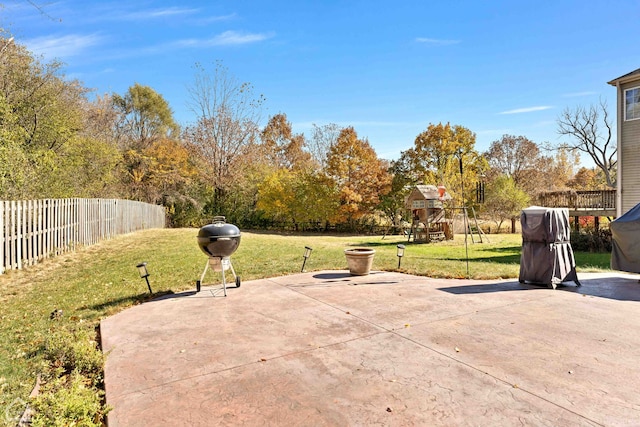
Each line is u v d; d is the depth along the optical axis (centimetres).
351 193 2525
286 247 1341
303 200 2661
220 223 643
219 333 422
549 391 275
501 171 4162
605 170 2869
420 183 2838
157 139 3200
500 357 340
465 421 236
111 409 250
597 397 265
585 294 588
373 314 486
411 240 1964
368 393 276
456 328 425
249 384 296
